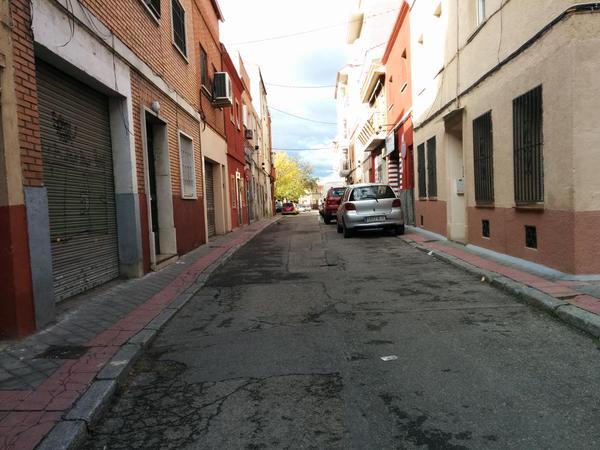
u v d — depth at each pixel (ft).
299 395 11.71
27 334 15.79
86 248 23.03
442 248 34.96
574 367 12.60
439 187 41.39
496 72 27.40
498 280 22.24
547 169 22.15
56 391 11.62
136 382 13.05
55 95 20.21
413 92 51.21
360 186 49.98
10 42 15.06
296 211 187.73
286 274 28.94
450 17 36.06
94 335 16.10
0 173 14.73
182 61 39.86
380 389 11.82
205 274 28.35
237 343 16.02
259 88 125.08
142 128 28.58
